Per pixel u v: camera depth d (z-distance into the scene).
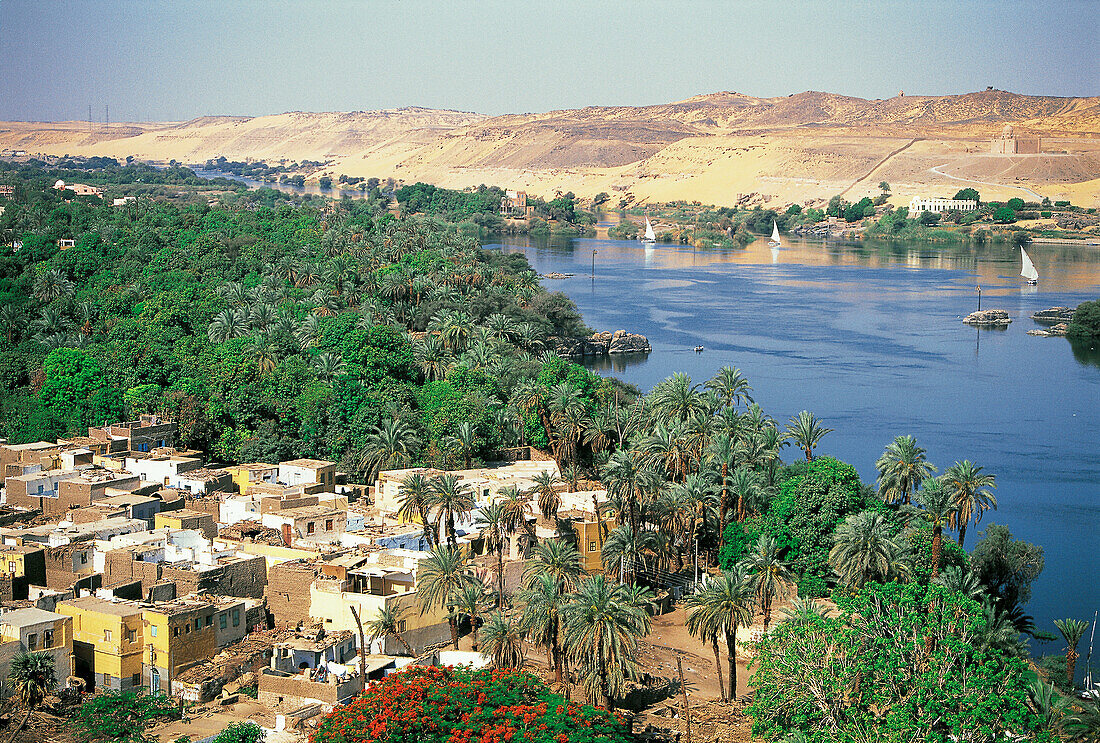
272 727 103.25
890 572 133.00
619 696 115.06
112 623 113.19
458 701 93.94
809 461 171.62
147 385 197.75
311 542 139.50
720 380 191.75
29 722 104.56
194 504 154.12
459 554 128.38
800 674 96.75
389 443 172.50
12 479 157.62
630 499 148.50
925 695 91.88
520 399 191.62
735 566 127.44
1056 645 141.12
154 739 100.31
